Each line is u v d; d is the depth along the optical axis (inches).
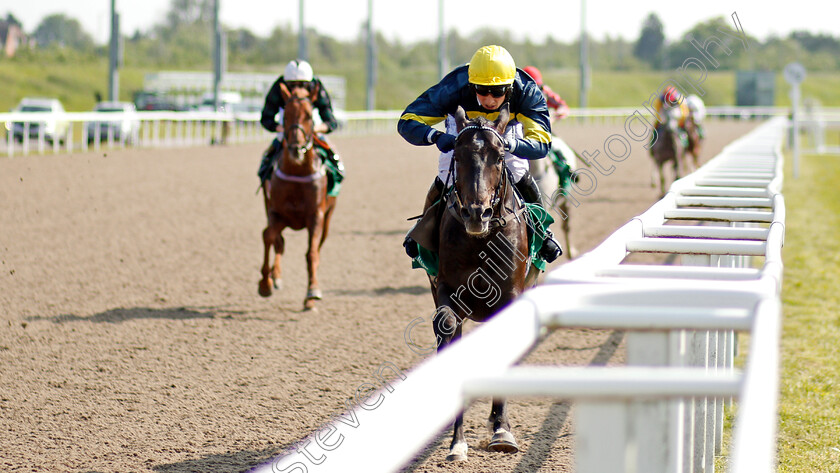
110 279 492.4
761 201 288.8
